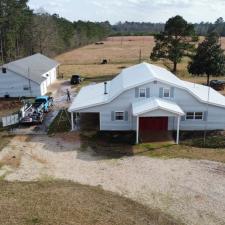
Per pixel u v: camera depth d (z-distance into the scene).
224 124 30.95
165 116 28.86
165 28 57.31
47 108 38.09
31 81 44.72
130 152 26.42
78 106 30.94
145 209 18.27
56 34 102.06
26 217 16.30
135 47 131.25
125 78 34.38
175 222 17.11
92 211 17.41
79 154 26.12
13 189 20.11
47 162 24.66
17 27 81.25
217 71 46.75
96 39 169.38
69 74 64.81
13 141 28.86
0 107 39.94
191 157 25.33
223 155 25.75
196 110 30.50
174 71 60.84
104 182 21.59
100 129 31.20
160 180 21.77
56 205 17.84
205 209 18.45
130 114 30.53
